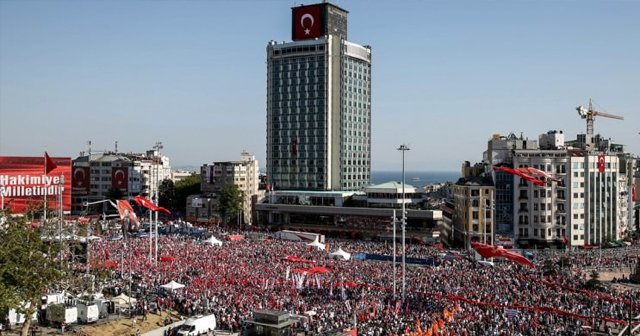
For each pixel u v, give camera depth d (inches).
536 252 6387.8
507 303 3339.1
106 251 4653.1
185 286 3745.1
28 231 2721.5
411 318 3006.9
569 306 3346.5
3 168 6914.4
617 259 5876.0
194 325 2925.7
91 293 3218.5
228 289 3654.0
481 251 4220.0
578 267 5383.9
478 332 2800.2
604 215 7564.0
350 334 2659.9
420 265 4798.2
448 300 3417.8
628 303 3511.3
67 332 2945.4
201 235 6781.5
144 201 4645.7
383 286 3794.3
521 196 7317.9
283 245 5831.7
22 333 2672.2
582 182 7381.9
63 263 2935.5
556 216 7298.2
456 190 7859.3
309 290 3686.0
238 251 5290.4
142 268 4333.2
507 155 7780.5
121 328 3043.8
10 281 2618.1
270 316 2733.8
